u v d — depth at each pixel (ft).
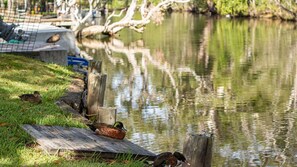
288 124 66.23
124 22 167.53
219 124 65.82
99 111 43.86
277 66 113.19
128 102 77.10
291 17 246.06
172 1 168.76
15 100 46.24
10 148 33.45
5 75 56.75
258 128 64.28
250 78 99.09
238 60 122.31
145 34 180.55
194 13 314.35
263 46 148.46
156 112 71.26
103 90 48.85
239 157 53.67
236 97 82.43
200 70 108.37
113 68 109.09
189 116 69.46
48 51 69.72
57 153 33.55
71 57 79.92
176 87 90.07
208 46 148.66
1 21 68.74
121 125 38.58
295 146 57.06
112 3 280.31
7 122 38.65
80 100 49.85
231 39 166.91
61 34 87.76
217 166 51.19
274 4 255.50
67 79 59.72
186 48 144.05
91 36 167.12
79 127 39.88
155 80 96.07
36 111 42.68
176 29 201.77
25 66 61.77
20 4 122.93
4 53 67.31
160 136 59.06
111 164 32.73
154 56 128.16
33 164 31.40
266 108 75.20
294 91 86.89
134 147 36.29
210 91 86.99
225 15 282.36
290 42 157.79
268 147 57.00
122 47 144.97
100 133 37.86
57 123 39.78
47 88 53.16
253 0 268.41
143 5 169.58
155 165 31.83
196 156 30.99
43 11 173.78
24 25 90.79
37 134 36.58
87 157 33.83
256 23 236.02
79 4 176.55
